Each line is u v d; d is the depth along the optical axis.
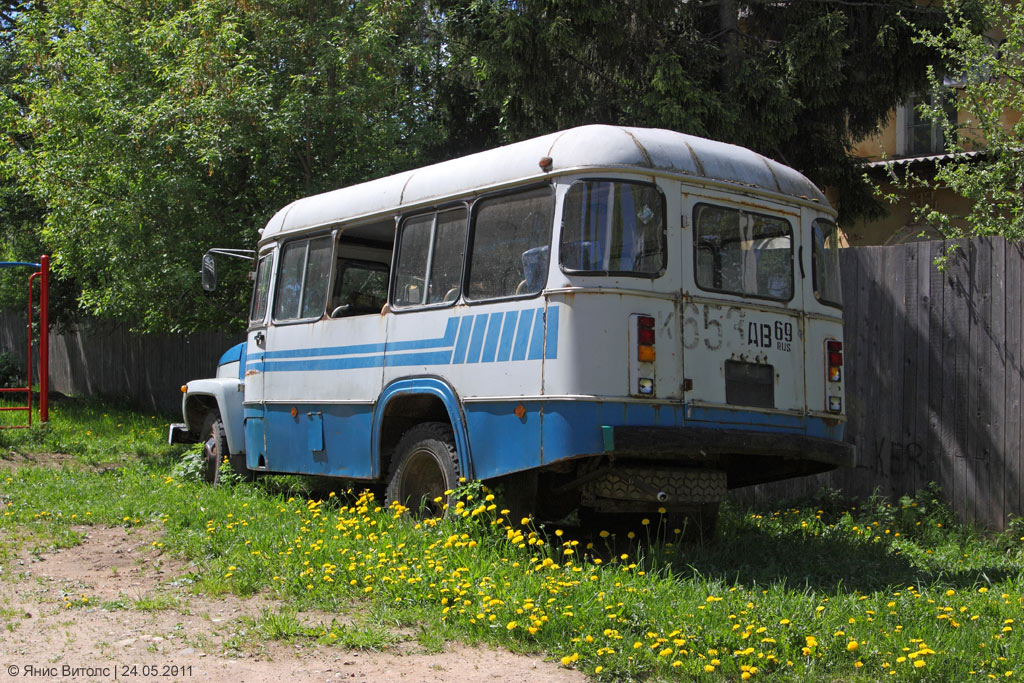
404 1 13.41
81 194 13.39
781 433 7.00
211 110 12.13
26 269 22.12
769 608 5.52
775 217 7.32
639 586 5.84
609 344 6.40
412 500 7.81
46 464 12.41
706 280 6.84
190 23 12.89
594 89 13.72
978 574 6.87
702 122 12.68
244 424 10.20
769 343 7.09
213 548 6.98
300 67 13.34
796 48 12.88
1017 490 8.52
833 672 4.75
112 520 8.14
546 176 6.74
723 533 7.94
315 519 7.90
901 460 9.30
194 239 12.94
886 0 13.22
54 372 25.55
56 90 13.55
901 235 16.67
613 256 6.50
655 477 6.87
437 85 15.59
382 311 8.17
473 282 7.30
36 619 5.48
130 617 5.52
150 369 21.67
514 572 5.97
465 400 7.18
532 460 6.59
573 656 4.74
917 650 4.86
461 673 4.64
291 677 4.54
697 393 6.66
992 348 8.73
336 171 12.99
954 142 10.78
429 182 7.92
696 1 13.95
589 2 12.40
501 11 12.75
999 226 9.13
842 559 7.21
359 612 5.57
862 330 9.60
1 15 23.19
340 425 8.56
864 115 13.98
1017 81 9.74
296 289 9.41
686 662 4.74
